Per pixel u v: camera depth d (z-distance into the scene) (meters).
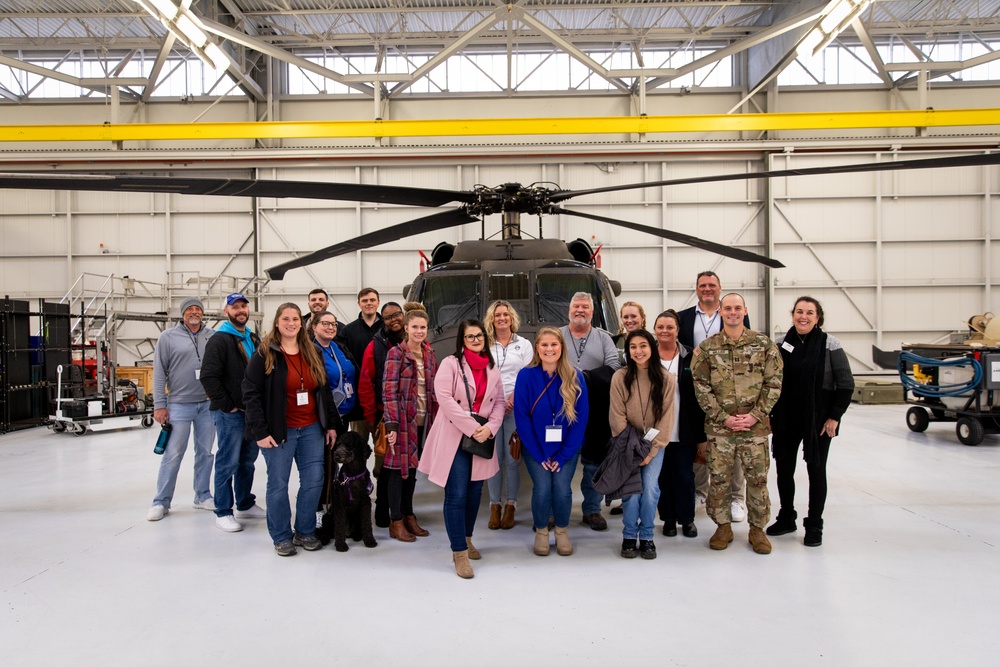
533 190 5.34
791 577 3.23
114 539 3.96
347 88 13.70
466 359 3.40
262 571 3.38
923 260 13.04
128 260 13.56
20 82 13.89
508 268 5.30
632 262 13.35
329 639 2.60
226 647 2.54
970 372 7.21
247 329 4.39
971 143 12.62
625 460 3.46
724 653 2.46
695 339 4.42
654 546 3.57
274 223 13.45
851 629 2.65
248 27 13.04
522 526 4.24
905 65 12.15
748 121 11.62
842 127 11.56
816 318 3.68
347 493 3.71
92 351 12.41
